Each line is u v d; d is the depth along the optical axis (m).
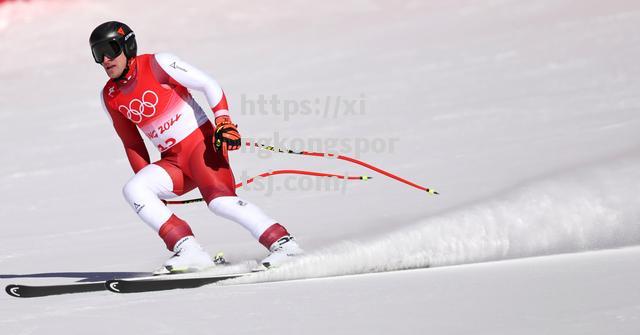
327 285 14.65
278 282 15.38
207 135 16.72
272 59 61.78
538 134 31.73
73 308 14.11
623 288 12.40
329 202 24.77
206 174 16.58
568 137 30.45
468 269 15.05
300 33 72.19
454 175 26.80
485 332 10.88
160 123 16.48
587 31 52.44
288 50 64.56
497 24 61.06
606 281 12.94
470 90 42.50
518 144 30.48
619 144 28.22
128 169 36.22
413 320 11.70
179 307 13.64
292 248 16.06
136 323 12.77
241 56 65.38
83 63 72.38
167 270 15.96
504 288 13.14
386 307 12.55
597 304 11.67
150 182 16.59
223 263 17.16
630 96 36.12
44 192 33.31
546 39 52.28
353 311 12.48
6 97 61.50
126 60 16.20
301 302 13.36
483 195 23.23
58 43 80.00
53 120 51.09
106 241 22.62
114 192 31.75
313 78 52.47
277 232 16.20
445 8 71.00
